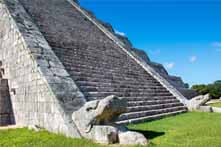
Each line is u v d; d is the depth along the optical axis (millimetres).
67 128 7184
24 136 7238
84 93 9445
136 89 13156
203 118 11852
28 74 9391
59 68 9383
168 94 16062
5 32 11477
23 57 9781
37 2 16266
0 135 7527
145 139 6359
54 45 11633
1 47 11844
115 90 11461
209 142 6438
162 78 17656
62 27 14602
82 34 15641
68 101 7922
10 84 10898
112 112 6879
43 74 8531
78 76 10375
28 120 9312
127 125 9227
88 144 6227
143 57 20219
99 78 11547
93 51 14039
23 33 10273
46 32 12391
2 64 11641
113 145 6266
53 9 16875
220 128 8641
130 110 10516
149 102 12547
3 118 10547
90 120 6832
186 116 12734
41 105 8453
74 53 12211
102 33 18922
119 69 14250
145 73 16969
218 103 24094
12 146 6199
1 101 10664
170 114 12867
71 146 6035
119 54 16797
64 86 8469
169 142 6609
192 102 15828
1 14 11992
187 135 7543
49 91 8055
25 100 9578
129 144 6352
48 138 6891
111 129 6582
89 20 19781
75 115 7273
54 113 7738
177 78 22266
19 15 11742
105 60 14039
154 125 9523
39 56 9383
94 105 6867
